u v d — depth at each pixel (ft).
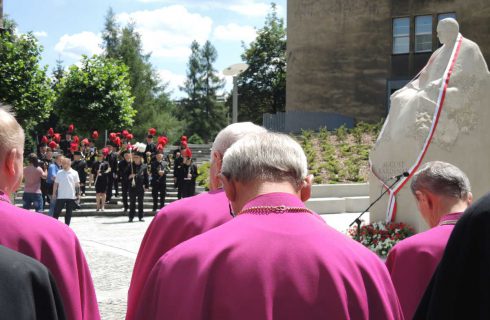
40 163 65.67
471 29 101.04
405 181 31.14
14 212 8.34
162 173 63.46
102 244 41.98
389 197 32.22
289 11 116.26
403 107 32.04
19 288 5.48
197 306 5.71
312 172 68.44
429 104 30.53
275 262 5.81
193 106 263.08
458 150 30.07
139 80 199.11
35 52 91.81
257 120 182.39
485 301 6.03
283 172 6.40
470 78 30.32
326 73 111.55
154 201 63.67
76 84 93.97
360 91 108.78
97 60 95.71
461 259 6.22
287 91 116.88
